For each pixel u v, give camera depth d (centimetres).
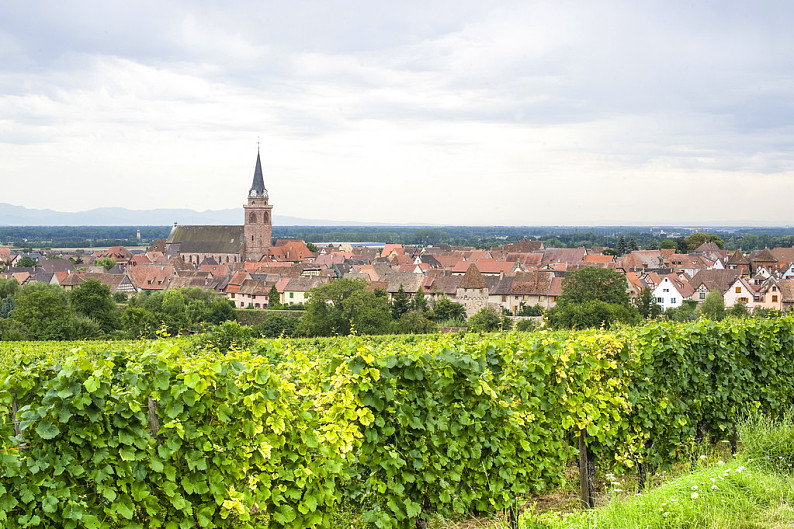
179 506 729
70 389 662
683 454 1345
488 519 1036
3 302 9669
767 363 1587
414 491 948
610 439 1170
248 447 791
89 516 670
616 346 1197
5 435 642
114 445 686
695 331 1405
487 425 998
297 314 9756
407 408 918
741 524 841
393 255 18500
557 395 1097
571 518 900
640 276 12888
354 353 912
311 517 849
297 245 18712
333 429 857
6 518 632
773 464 1092
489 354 1054
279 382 816
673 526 831
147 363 742
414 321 8212
